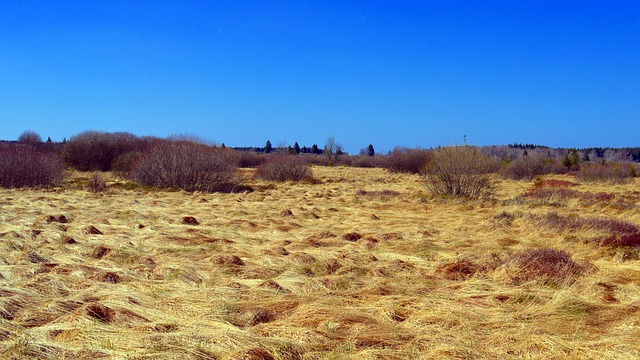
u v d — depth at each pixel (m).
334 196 21.33
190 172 23.97
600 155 92.25
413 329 5.36
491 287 7.01
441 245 10.08
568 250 9.48
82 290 6.67
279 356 4.57
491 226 12.23
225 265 8.15
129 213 13.91
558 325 5.46
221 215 14.20
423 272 7.90
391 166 44.47
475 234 11.46
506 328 5.39
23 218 12.55
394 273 7.84
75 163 38.56
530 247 9.71
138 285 6.99
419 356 4.69
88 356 4.58
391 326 5.44
